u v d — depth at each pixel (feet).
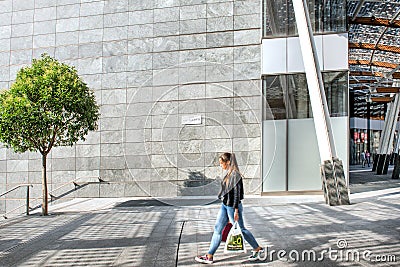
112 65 44.16
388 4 46.68
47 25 46.65
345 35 37.45
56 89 28.12
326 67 37.55
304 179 37.32
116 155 43.14
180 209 30.22
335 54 37.45
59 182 44.50
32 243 19.51
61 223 25.64
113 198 41.45
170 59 42.47
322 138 29.71
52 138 29.68
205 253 15.97
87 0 45.44
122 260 15.61
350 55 69.92
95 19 45.03
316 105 30.19
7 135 27.78
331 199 28.53
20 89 27.89
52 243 19.34
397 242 16.33
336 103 37.42
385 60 73.00
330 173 28.99
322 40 37.73
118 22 44.37
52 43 46.34
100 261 15.58
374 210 24.93
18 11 47.73
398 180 51.78
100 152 43.68
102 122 43.83
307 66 30.83
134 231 21.65
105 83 44.19
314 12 38.09
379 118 144.77
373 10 48.73
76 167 44.16
